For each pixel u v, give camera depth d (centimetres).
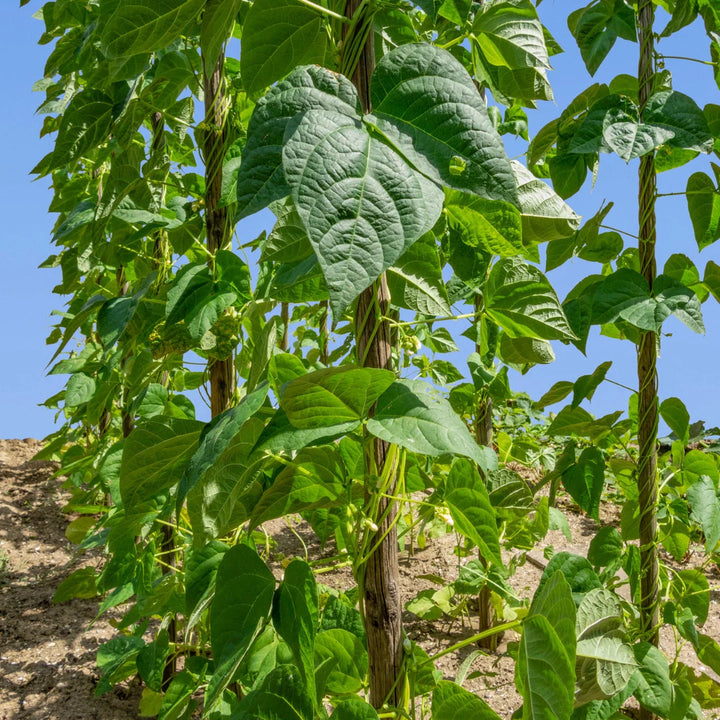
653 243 202
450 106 88
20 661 318
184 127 264
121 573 214
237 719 105
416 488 169
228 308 175
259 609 117
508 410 424
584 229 207
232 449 127
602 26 210
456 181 83
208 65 138
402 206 74
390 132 86
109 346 197
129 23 137
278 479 125
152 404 224
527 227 156
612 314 193
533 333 148
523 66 146
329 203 71
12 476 531
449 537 446
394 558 124
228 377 199
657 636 214
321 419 103
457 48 181
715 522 203
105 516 239
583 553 405
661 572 241
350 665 133
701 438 277
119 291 314
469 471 117
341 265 67
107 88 221
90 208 251
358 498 156
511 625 123
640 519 216
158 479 150
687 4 191
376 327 119
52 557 421
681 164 214
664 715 184
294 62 129
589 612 141
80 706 286
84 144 221
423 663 124
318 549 420
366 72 115
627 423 246
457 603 357
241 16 205
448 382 314
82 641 337
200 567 146
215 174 197
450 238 154
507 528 282
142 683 304
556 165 215
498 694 288
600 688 144
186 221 209
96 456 313
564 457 230
